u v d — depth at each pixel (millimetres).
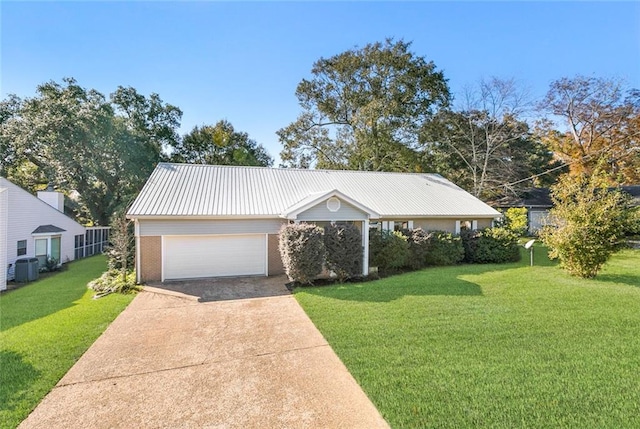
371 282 11859
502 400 4254
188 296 10477
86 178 28297
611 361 5328
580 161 28562
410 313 7969
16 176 30094
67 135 25250
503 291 9992
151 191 14250
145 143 29141
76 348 6434
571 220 11750
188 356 6016
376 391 4562
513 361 5367
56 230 18562
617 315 7605
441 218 17641
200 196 14516
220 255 13523
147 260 12742
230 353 6098
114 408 4414
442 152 29094
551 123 30750
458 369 5125
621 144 28031
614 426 3697
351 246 12031
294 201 15148
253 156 41594
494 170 27219
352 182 19062
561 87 28906
